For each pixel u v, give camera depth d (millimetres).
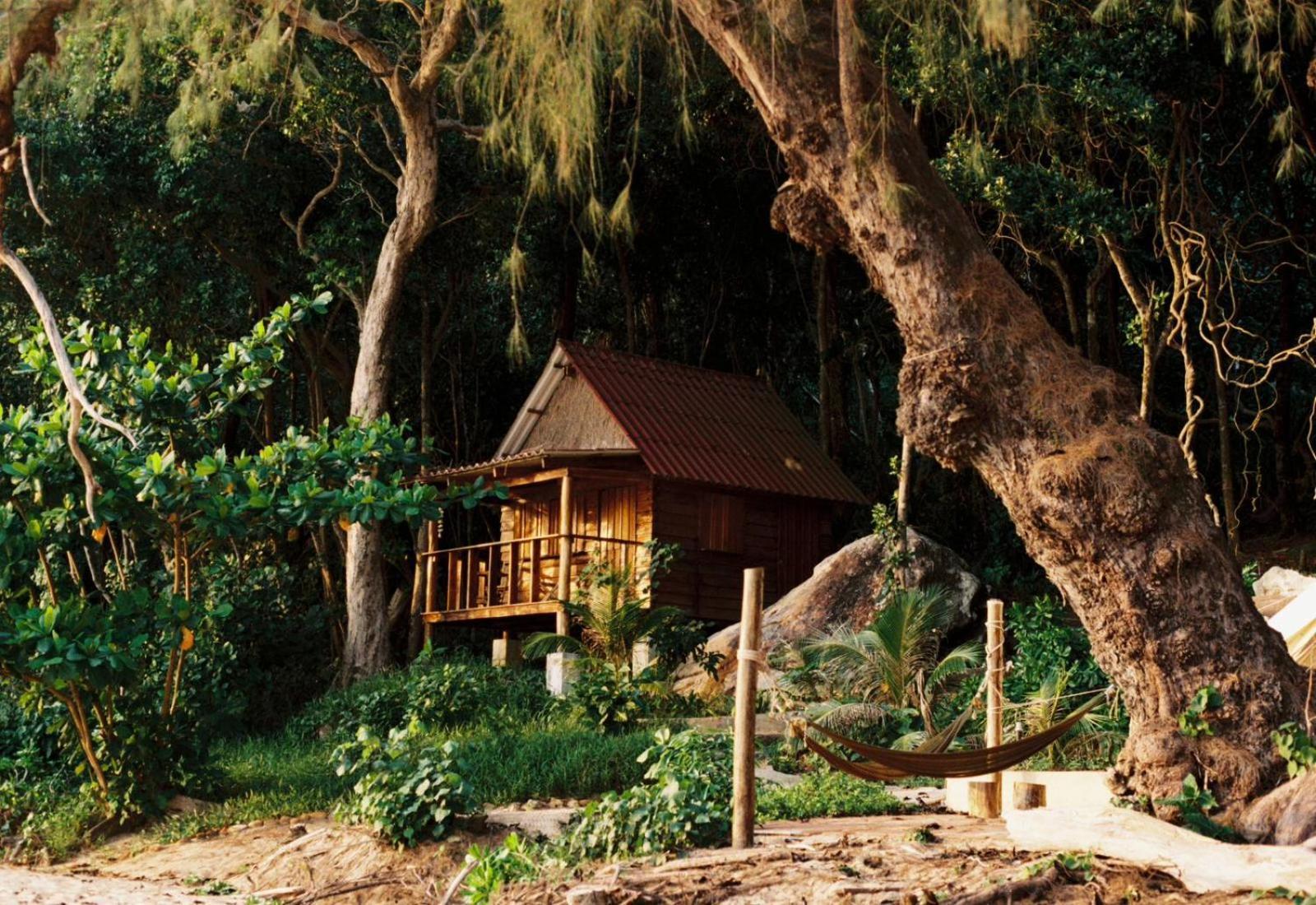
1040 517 9031
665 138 28266
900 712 15836
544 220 28969
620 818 8586
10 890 9453
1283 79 17969
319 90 24203
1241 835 7820
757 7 9906
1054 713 14352
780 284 33094
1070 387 9164
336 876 9555
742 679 8500
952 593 21047
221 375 13438
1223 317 23531
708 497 25484
